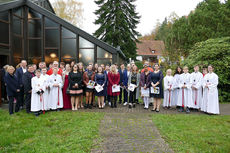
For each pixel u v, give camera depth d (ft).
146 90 23.30
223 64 28.63
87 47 34.35
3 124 16.67
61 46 34.96
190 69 31.99
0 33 29.91
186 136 14.07
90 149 12.11
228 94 29.14
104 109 23.49
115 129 15.87
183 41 62.49
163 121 17.95
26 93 20.85
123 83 26.63
